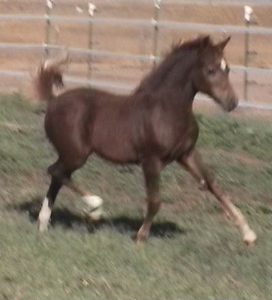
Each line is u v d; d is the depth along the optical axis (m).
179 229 12.37
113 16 35.56
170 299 9.26
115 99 11.67
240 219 11.56
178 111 11.21
